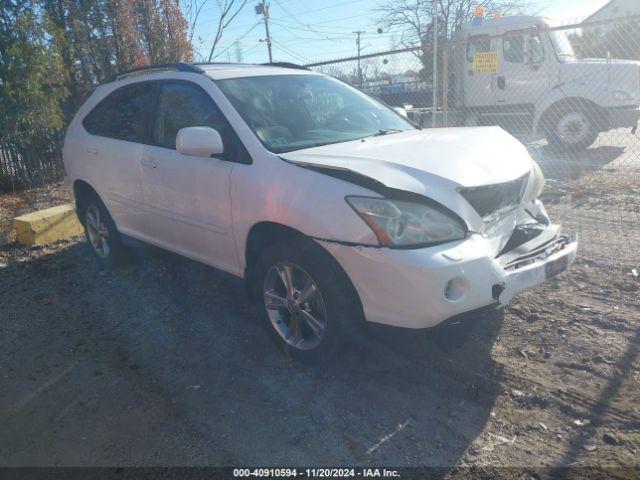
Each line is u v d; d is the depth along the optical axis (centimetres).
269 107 407
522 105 1092
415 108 1100
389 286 297
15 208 890
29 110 977
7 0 966
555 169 900
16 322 447
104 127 518
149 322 436
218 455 284
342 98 467
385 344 378
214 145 360
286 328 364
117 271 547
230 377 353
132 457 285
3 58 942
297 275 347
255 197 351
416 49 950
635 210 634
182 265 541
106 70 1227
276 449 286
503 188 342
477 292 299
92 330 428
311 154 348
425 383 336
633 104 989
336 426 302
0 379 365
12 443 301
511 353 361
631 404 304
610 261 494
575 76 1020
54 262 587
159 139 446
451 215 308
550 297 434
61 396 342
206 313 446
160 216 448
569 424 293
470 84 1140
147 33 1292
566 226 605
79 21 1188
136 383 352
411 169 320
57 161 1110
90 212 562
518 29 1067
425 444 285
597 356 349
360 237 301
